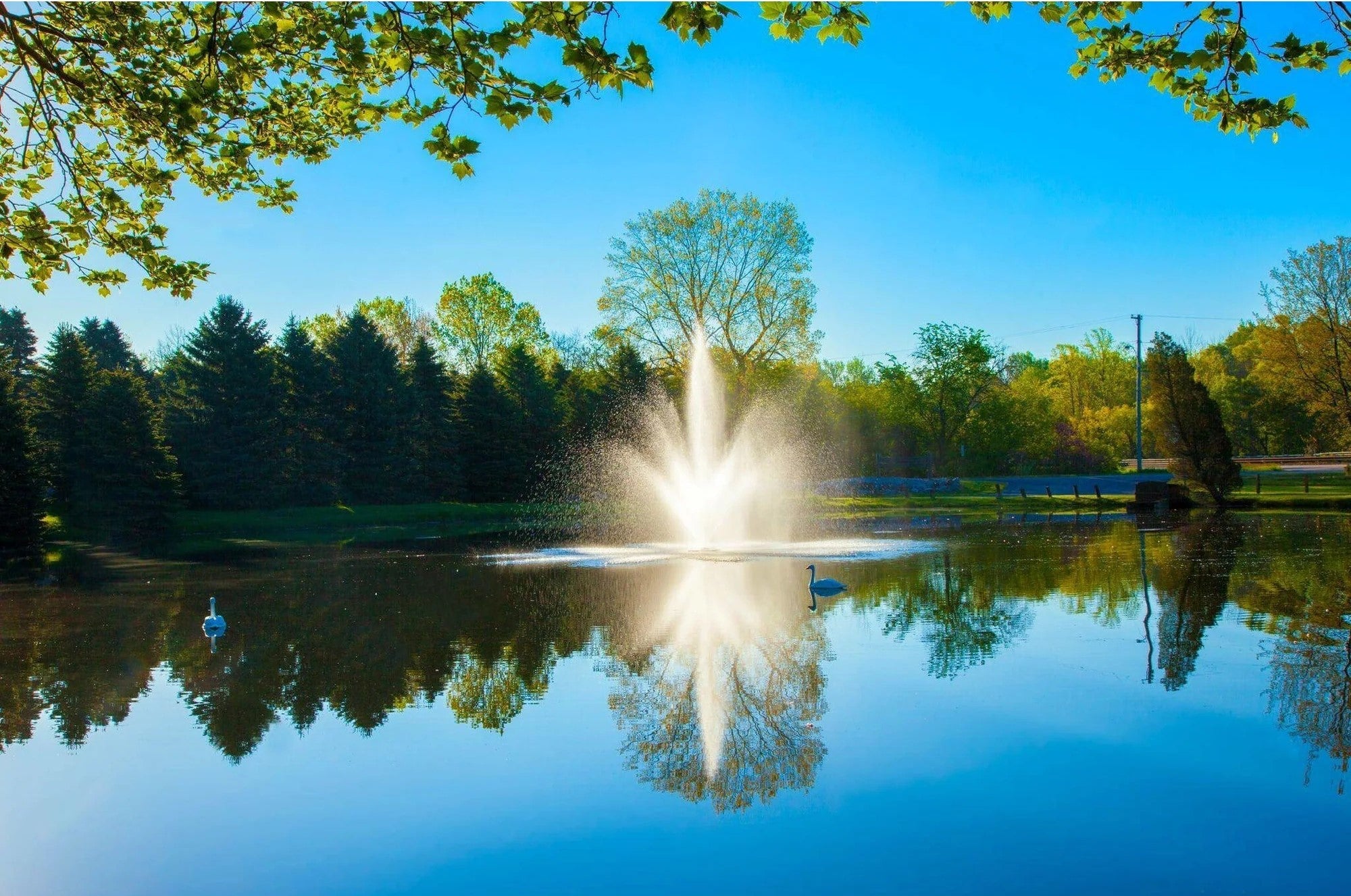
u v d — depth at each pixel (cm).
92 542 3019
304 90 791
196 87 614
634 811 654
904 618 1331
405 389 4372
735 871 560
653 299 4162
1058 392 7888
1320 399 3816
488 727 852
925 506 3956
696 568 2025
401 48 628
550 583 1809
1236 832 598
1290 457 6000
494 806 668
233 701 955
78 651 1227
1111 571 1784
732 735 812
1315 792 658
